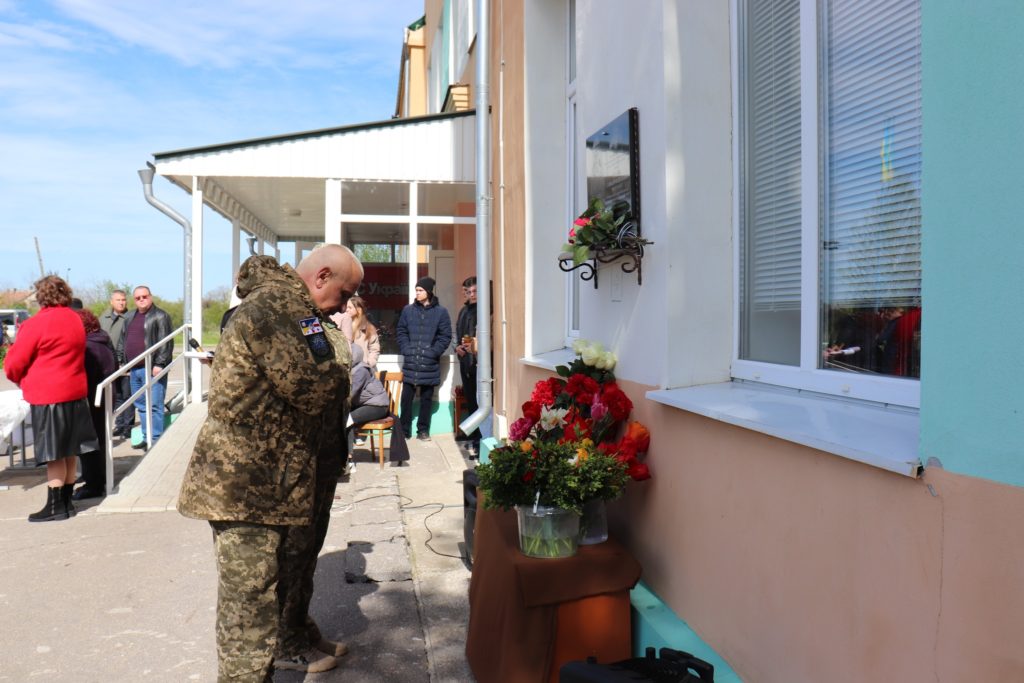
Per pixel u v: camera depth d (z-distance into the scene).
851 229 2.31
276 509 2.72
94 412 6.60
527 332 5.34
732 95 2.95
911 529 1.66
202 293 8.93
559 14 5.33
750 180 2.87
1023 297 1.38
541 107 5.30
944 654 1.57
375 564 4.51
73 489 6.30
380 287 9.59
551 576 2.78
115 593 4.28
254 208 11.15
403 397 8.69
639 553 3.21
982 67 1.46
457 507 5.83
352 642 3.59
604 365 3.48
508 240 5.97
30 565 4.75
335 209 8.61
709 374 2.96
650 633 2.79
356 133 8.59
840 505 1.91
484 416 6.30
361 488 6.38
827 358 2.42
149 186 8.77
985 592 1.46
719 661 2.48
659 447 3.01
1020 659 1.39
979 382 1.48
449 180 8.73
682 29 2.91
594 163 3.67
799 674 2.09
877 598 1.77
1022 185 1.37
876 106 2.21
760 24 2.80
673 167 2.90
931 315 1.60
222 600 2.73
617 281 3.47
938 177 1.57
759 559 2.29
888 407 2.10
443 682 3.19
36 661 3.47
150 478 6.70
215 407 2.71
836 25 2.37
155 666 3.41
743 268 2.92
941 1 1.55
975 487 1.49
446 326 8.65
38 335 5.62
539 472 2.82
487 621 3.09
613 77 3.45
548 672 2.78
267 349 2.65
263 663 2.73
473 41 8.79
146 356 7.60
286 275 2.81
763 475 2.27
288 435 2.76
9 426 7.61
